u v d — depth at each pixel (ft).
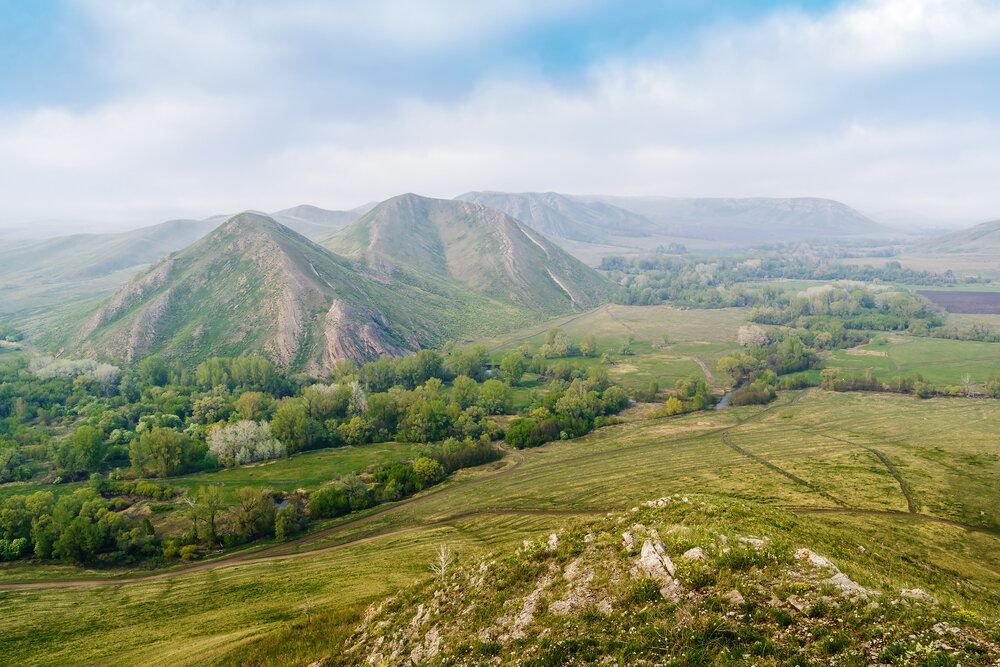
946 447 317.63
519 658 63.98
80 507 270.67
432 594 91.71
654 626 61.77
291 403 418.92
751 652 53.57
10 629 158.10
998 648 46.26
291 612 138.62
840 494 249.34
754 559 69.46
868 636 51.78
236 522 260.62
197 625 145.28
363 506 296.51
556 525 231.30
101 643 143.23
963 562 166.71
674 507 106.11
